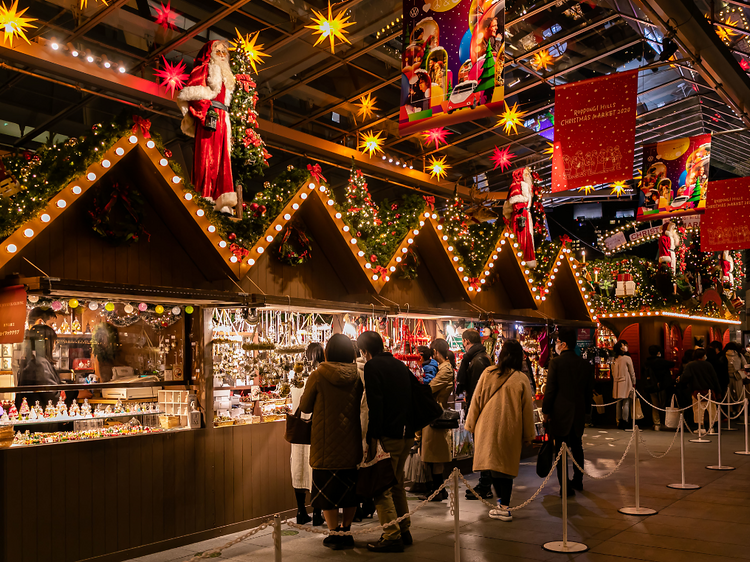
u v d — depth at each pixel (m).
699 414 11.66
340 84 12.70
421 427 5.61
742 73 10.37
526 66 12.34
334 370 5.31
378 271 7.88
